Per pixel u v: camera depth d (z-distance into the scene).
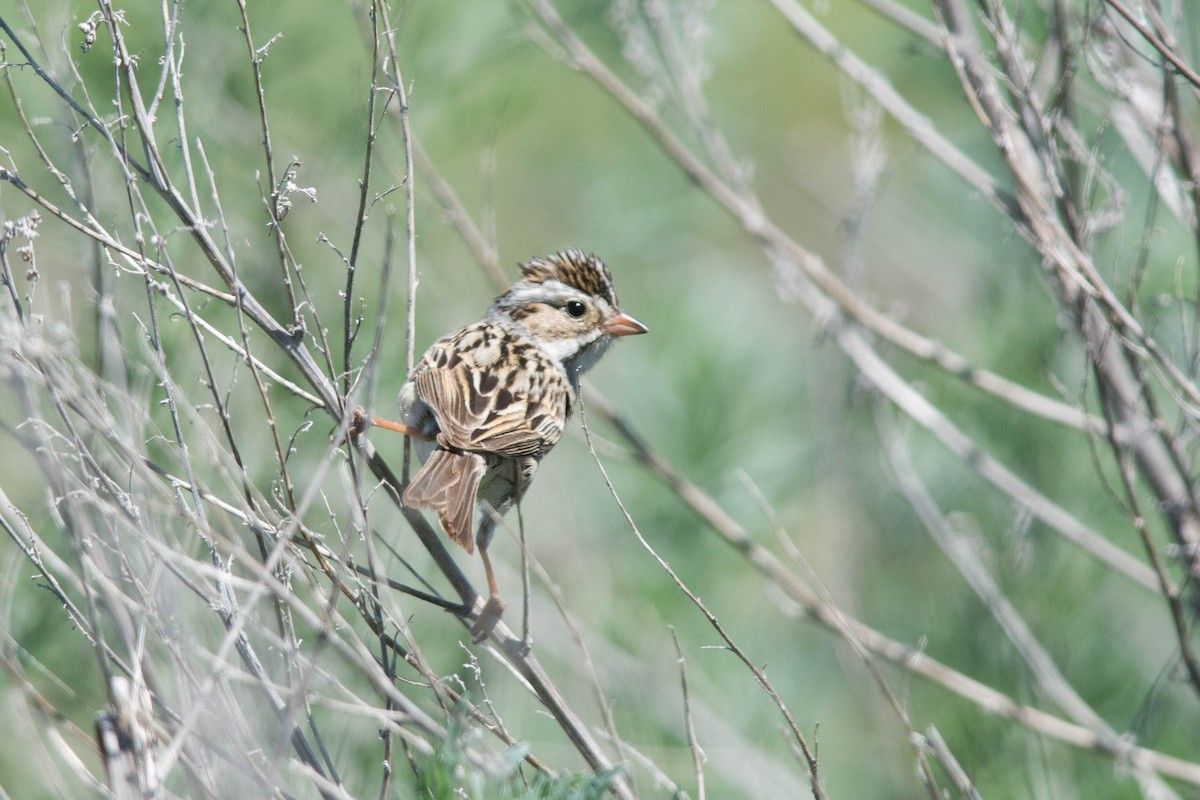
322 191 12.09
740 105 18.94
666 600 12.98
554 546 13.15
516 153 17.66
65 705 8.90
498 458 9.57
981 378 11.79
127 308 9.01
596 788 6.77
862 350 12.33
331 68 13.13
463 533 8.54
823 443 14.37
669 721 11.61
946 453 13.91
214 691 6.75
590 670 8.00
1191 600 10.70
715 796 11.30
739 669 13.16
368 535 7.34
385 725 7.41
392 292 12.04
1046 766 11.61
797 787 11.91
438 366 9.70
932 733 9.01
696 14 13.36
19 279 9.80
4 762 7.89
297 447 10.28
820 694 13.83
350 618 9.05
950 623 13.12
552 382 9.98
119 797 6.34
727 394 14.07
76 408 6.59
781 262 12.75
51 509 6.62
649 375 14.21
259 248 11.30
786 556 14.16
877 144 13.05
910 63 16.41
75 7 11.16
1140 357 9.62
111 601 6.40
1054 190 9.66
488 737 8.66
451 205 12.16
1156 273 12.65
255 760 6.89
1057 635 12.93
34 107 10.66
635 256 17.12
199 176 10.91
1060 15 9.83
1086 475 13.45
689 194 17.22
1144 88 10.81
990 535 13.47
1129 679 13.46
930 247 16.97
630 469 13.82
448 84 13.16
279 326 8.06
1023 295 13.88
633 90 14.32
